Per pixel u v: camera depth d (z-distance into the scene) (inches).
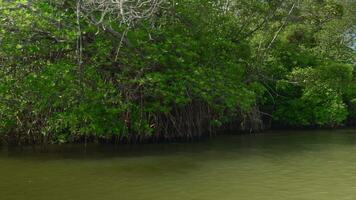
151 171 495.5
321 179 455.5
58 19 561.3
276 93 976.3
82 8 590.2
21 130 666.2
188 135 746.2
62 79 579.8
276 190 411.2
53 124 634.2
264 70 962.7
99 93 603.8
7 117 640.4
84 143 696.4
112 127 640.4
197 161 556.7
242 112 866.8
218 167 516.7
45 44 601.0
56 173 484.1
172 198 384.2
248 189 415.2
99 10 605.3
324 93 999.6
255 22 925.2
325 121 995.3
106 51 611.5
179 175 474.3
